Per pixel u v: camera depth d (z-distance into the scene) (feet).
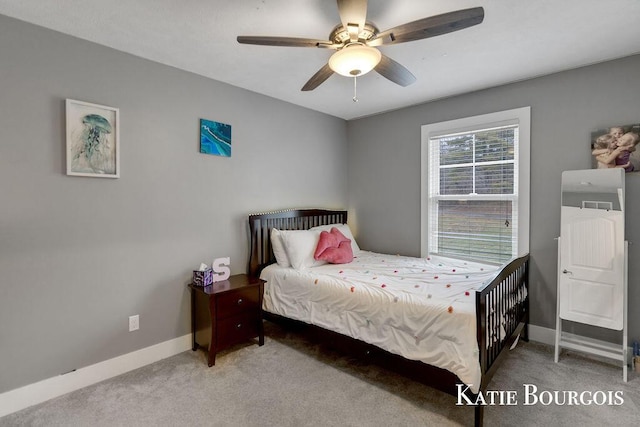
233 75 9.04
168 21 6.29
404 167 12.07
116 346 7.60
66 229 6.87
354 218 13.76
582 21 6.31
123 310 7.70
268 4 5.72
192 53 7.69
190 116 8.81
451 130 10.75
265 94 10.62
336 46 5.80
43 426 5.83
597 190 7.92
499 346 6.70
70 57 6.84
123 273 7.70
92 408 6.34
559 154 8.80
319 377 7.45
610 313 7.66
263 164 10.70
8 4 5.74
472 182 10.53
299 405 6.42
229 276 9.50
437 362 6.06
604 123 8.14
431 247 11.51
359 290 7.59
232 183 9.85
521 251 9.43
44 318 6.63
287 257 10.02
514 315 7.92
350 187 13.85
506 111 9.61
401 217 12.23
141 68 7.88
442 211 11.25
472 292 7.04
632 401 6.44
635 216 7.80
